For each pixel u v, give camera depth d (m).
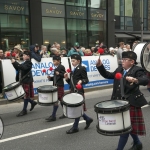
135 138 3.45
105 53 10.23
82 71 4.56
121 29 21.66
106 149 3.79
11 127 4.97
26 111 5.91
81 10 16.11
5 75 7.32
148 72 6.36
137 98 3.15
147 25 23.94
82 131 4.62
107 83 9.62
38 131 4.70
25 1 13.35
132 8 22.30
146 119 5.24
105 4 17.38
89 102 7.07
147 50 6.35
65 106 3.98
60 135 4.45
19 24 13.29
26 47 13.54
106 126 2.75
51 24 14.68
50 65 8.18
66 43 15.54
